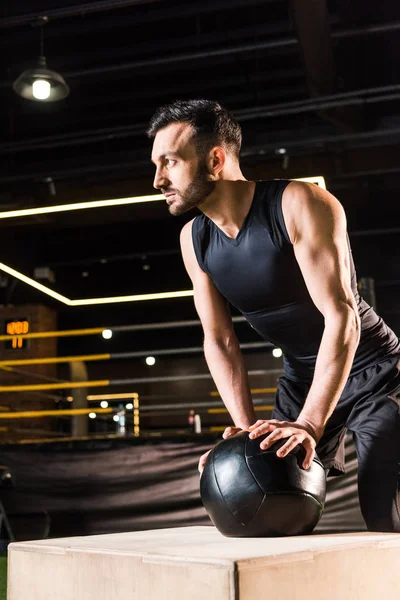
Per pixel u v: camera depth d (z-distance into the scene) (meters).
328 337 1.52
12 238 9.99
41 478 4.36
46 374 11.14
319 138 6.70
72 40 6.06
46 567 1.34
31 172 7.82
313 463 1.44
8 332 11.04
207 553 1.13
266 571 1.08
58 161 7.80
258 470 1.37
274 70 6.60
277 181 1.61
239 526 1.40
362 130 6.76
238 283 1.68
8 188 7.72
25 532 4.33
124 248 10.51
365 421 1.75
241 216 1.60
